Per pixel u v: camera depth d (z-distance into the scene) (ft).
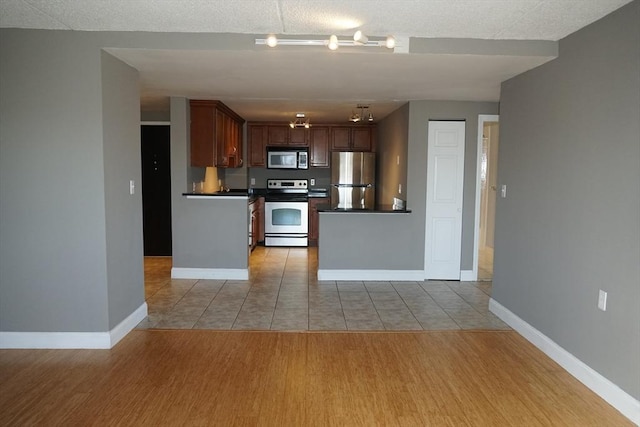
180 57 11.53
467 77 13.53
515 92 13.29
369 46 10.74
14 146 10.96
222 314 14.39
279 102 19.13
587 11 8.96
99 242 11.20
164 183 23.26
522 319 12.82
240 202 18.70
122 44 10.77
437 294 16.94
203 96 17.89
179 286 17.76
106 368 10.43
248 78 14.12
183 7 9.12
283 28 10.36
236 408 8.79
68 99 10.87
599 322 9.39
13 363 10.62
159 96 18.01
